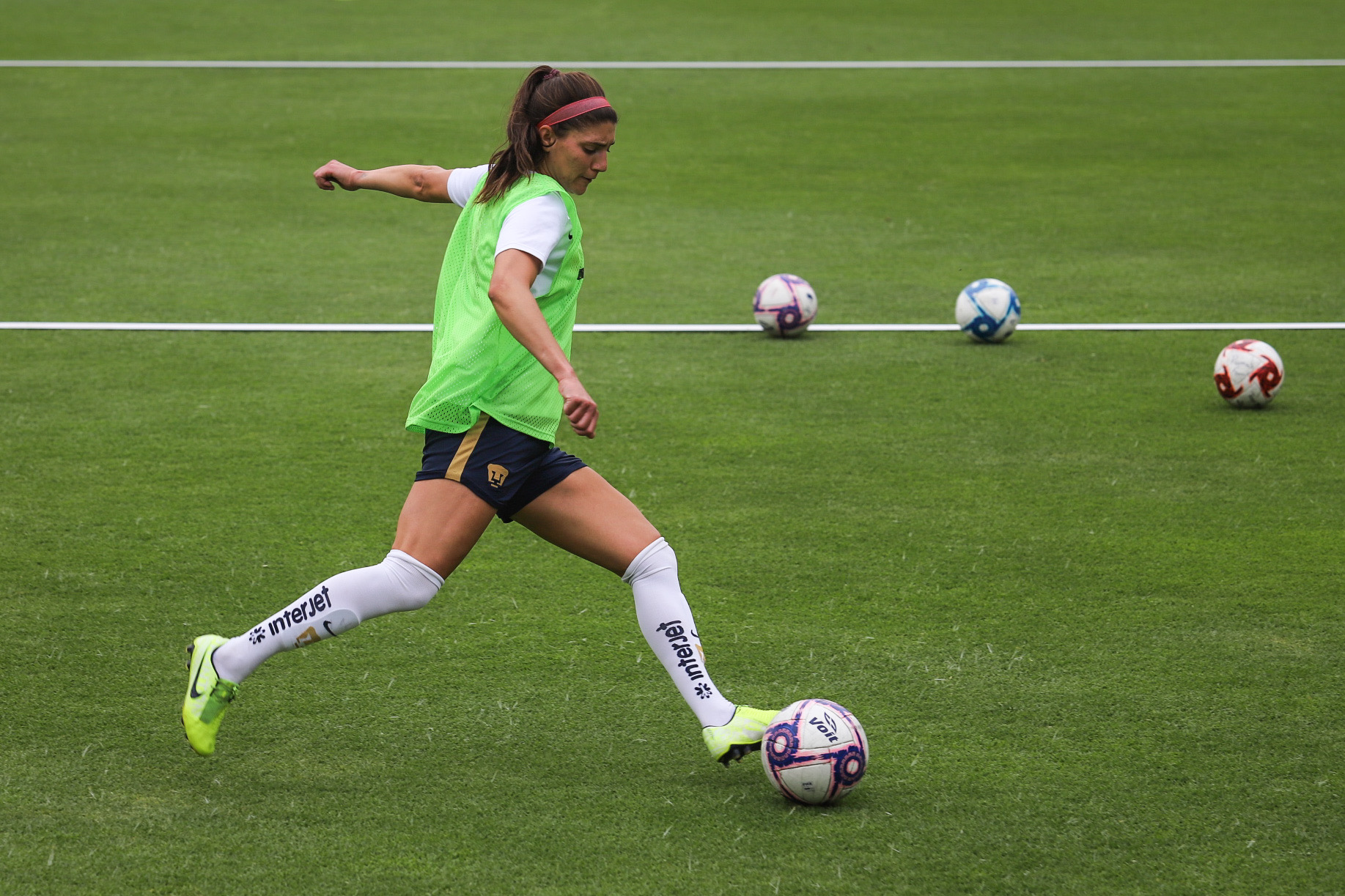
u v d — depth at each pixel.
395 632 17.50
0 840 12.55
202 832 12.79
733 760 13.95
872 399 28.42
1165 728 15.13
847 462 24.50
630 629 17.73
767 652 17.08
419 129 60.50
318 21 87.12
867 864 12.38
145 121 61.03
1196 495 22.98
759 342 32.88
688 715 15.46
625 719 15.32
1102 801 13.57
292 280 38.16
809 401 28.22
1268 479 23.75
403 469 23.91
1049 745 14.75
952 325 34.56
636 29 85.31
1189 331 34.00
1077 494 23.00
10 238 42.06
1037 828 13.04
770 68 74.62
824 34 84.88
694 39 82.62
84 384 28.56
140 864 12.22
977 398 28.53
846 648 17.19
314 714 15.29
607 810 13.32
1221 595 18.91
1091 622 18.00
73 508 21.67
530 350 12.39
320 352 31.41
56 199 47.59
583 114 13.16
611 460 24.47
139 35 81.31
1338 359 31.52
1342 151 57.72
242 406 27.33
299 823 12.99
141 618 17.75
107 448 24.69
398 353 31.45
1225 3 97.00
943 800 13.57
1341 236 44.31
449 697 15.78
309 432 25.78
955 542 20.83
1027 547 20.67
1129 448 25.45
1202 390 29.22
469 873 12.16
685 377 29.91
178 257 40.31
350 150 56.53
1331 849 12.67
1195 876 12.20
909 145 58.88
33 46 77.31
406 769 14.09
